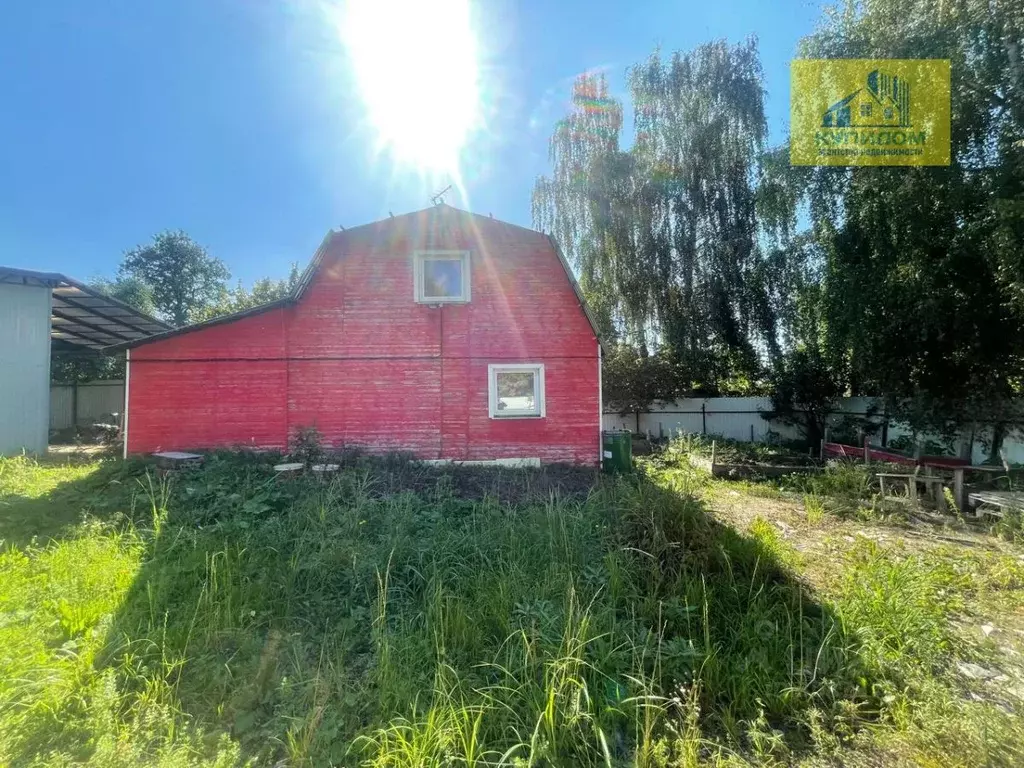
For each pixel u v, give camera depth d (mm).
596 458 10289
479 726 2643
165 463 8625
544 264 10484
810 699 2990
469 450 10195
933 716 2809
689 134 19922
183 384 9680
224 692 2996
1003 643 3771
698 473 10367
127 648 3219
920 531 6699
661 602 3801
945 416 12016
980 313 10680
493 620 3680
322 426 9961
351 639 3592
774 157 15102
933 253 11406
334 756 2533
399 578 4391
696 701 2902
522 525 5371
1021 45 9195
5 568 4492
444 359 10258
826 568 5121
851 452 11055
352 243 10273
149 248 36562
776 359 17703
